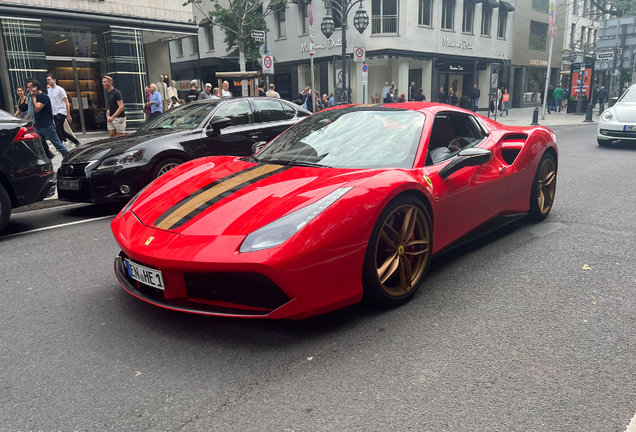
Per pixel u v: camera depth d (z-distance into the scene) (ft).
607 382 6.66
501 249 12.49
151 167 17.62
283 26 91.15
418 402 6.27
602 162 28.35
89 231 15.52
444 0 84.53
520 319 8.60
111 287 10.59
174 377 6.97
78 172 17.06
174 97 48.67
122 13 49.52
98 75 50.96
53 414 6.19
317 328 8.36
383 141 10.37
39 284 10.86
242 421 5.97
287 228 7.41
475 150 9.89
